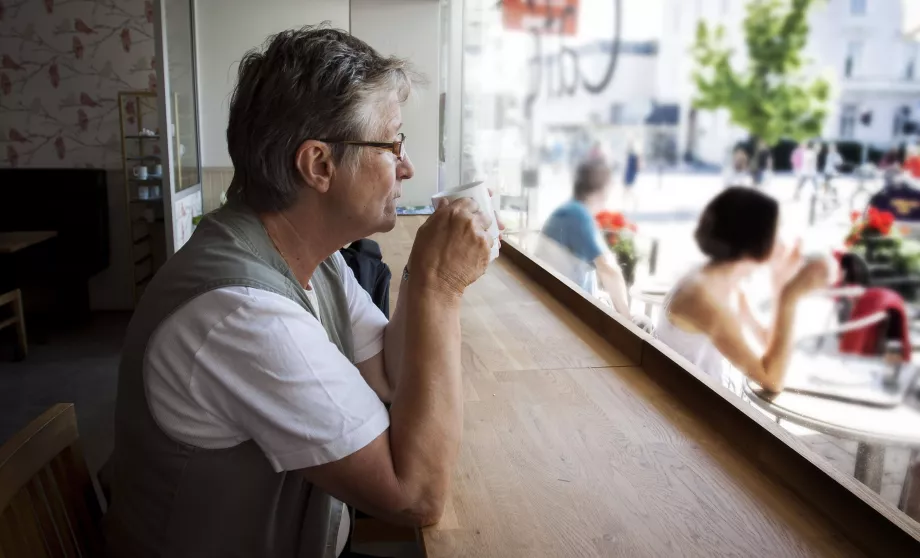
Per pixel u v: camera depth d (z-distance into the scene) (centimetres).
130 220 458
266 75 78
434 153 341
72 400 328
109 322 461
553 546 74
